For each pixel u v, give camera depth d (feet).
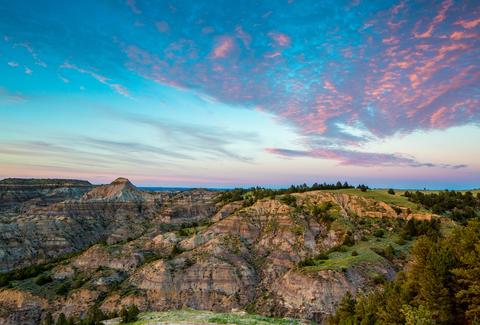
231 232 498.69
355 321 204.64
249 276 410.93
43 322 375.25
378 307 192.85
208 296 389.60
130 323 313.73
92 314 360.07
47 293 410.93
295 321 306.35
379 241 400.67
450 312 168.45
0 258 563.89
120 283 430.61
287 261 422.82
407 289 190.08
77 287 421.18
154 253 499.51
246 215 522.88
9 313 381.60
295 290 339.57
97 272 449.89
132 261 468.75
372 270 334.03
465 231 192.13
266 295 370.94
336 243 427.74
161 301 385.09
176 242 512.22
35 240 624.18
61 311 386.52
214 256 434.30
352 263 344.08
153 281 403.34
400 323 176.04
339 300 313.12
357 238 416.67
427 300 171.94
